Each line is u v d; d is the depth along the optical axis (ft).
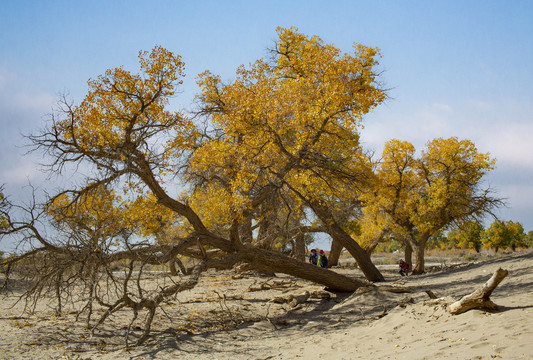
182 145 52.95
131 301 37.42
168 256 46.83
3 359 29.50
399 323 32.35
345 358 25.76
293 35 74.33
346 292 61.57
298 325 43.19
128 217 48.52
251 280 83.35
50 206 46.44
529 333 21.48
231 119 57.88
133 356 31.37
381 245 250.57
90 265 39.88
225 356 30.81
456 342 23.00
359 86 61.46
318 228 88.74
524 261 69.36
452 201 99.66
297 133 60.03
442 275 77.56
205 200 63.21
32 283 54.85
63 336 37.37
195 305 55.21
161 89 50.62
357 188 72.49
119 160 48.52
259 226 86.48
